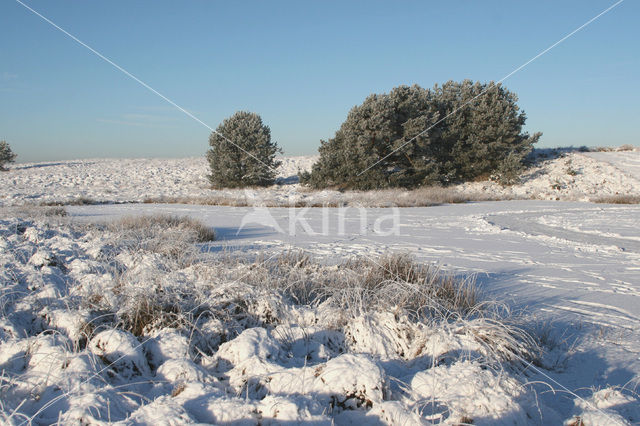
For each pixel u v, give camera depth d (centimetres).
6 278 493
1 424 232
